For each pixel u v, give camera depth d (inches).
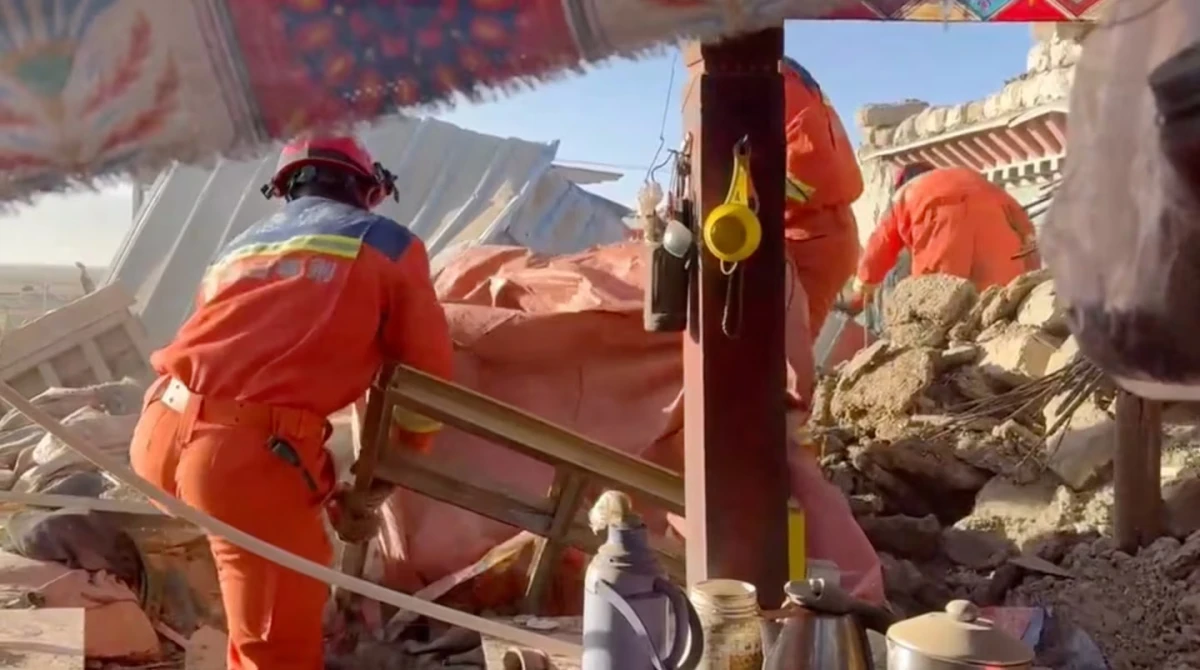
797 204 205.5
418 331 147.4
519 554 172.9
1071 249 58.4
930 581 184.9
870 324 341.7
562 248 376.5
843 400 254.5
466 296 225.8
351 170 154.9
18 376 270.4
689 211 120.8
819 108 206.1
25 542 165.5
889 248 329.1
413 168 383.9
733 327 117.4
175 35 67.1
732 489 118.3
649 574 94.0
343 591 168.4
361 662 159.6
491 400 156.0
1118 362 57.4
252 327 138.3
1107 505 193.2
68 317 275.4
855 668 87.7
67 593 154.9
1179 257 54.2
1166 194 54.1
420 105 70.1
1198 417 209.5
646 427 194.7
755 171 116.0
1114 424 196.7
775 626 93.4
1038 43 403.9
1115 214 56.5
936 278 270.4
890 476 225.5
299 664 138.1
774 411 118.3
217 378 135.5
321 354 138.8
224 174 349.1
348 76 69.4
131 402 249.4
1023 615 142.3
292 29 68.6
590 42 70.5
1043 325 243.6
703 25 71.1
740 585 98.9
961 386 243.0
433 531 179.6
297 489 136.9
